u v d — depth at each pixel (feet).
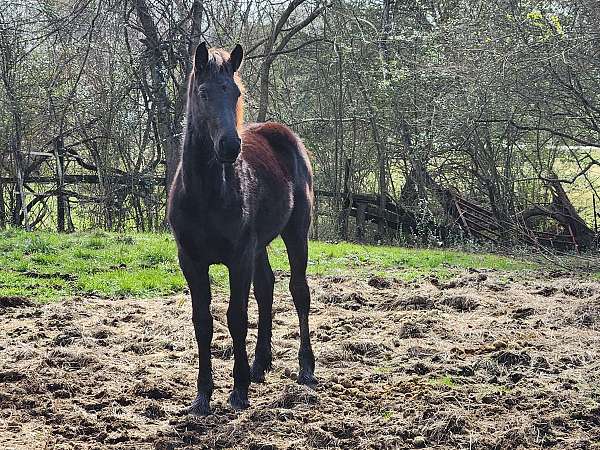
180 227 18.72
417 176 64.39
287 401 19.83
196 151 17.97
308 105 72.02
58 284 34.04
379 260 45.09
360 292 34.17
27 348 24.31
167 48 62.39
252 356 24.08
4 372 21.59
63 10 64.49
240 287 19.39
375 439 17.52
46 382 20.97
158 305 31.19
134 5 60.90
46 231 55.36
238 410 19.43
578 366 23.35
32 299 31.40
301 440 17.53
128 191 64.44
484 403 19.93
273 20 68.85
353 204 69.31
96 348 24.85
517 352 23.70
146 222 65.16
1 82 60.44
